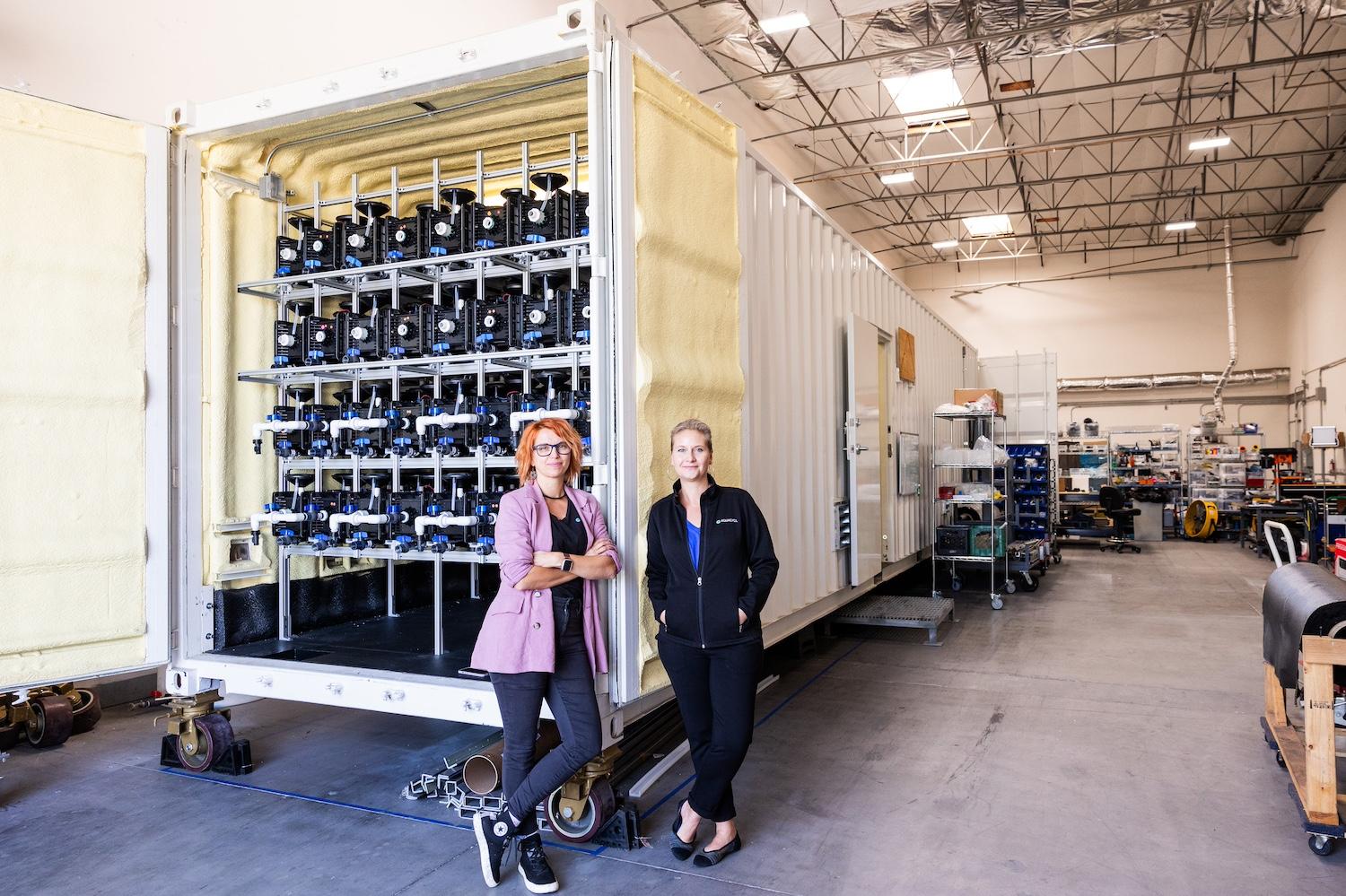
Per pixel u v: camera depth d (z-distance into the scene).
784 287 4.77
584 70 3.23
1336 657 3.04
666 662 2.94
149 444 3.56
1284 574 3.99
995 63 10.93
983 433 11.50
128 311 3.50
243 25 5.60
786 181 4.82
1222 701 5.11
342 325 4.16
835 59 11.06
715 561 2.84
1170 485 18.25
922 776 3.89
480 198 4.25
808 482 5.07
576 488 3.03
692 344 3.50
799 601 4.85
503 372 4.31
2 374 3.17
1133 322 20.69
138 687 5.23
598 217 2.97
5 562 3.17
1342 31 11.35
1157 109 13.99
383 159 4.41
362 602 4.73
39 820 3.39
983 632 7.43
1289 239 19.42
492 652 2.74
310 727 4.65
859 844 3.16
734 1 9.48
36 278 3.26
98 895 2.77
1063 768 3.98
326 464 4.27
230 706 4.10
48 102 3.30
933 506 9.20
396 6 6.74
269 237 4.38
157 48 5.07
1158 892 2.79
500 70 3.21
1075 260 21.14
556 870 2.96
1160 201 18.22
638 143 3.12
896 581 10.76
